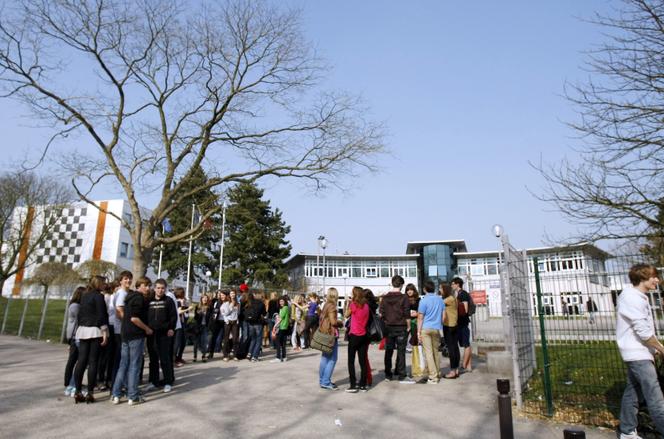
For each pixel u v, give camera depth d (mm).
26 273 48375
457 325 9734
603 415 5992
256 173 15570
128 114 14484
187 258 43781
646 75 7086
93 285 7270
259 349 12211
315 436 5426
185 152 14805
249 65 15117
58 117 13250
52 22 12695
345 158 15375
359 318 8086
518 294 7441
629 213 7266
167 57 14422
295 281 53500
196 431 5578
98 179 14336
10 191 34250
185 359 12523
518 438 5352
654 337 4934
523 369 7301
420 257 63000
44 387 7984
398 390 8141
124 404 6910
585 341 6621
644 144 7246
